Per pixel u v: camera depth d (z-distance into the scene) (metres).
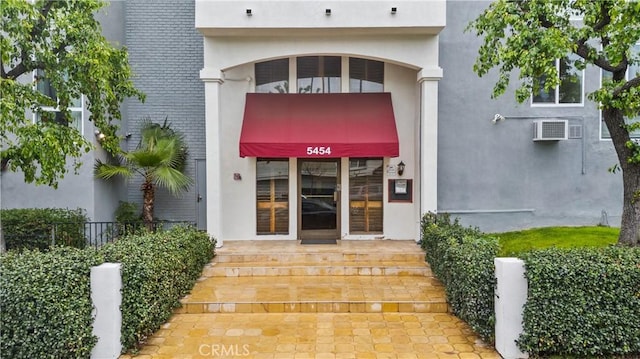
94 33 8.37
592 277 5.79
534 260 6.00
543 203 11.86
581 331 5.81
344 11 9.99
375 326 7.18
